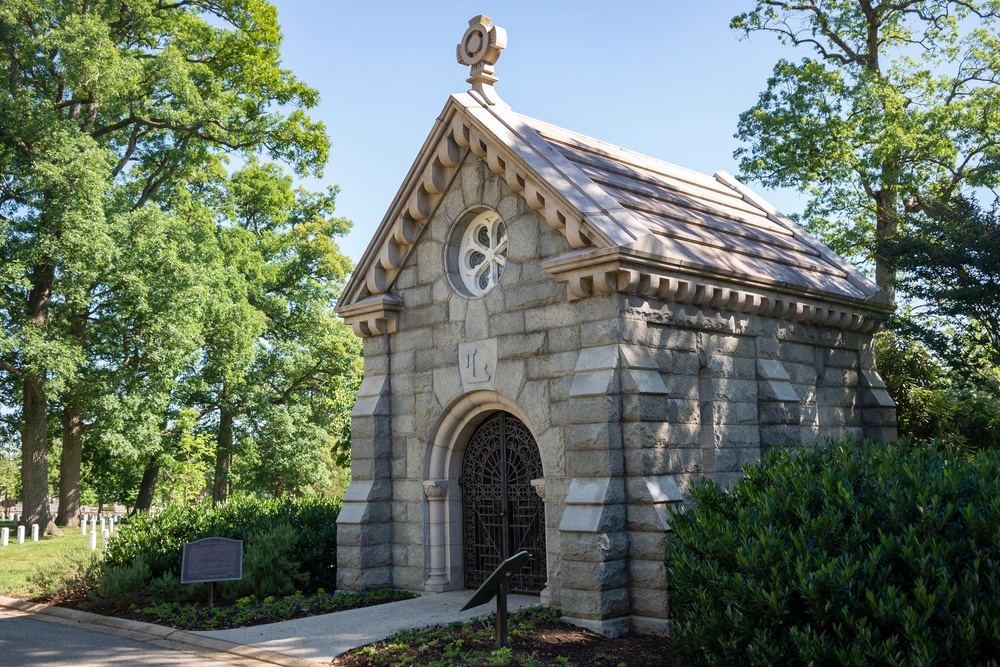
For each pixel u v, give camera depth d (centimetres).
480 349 1314
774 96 2848
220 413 4147
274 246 4291
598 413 1118
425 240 1428
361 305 1465
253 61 3572
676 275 1190
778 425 1323
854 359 1609
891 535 786
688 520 1023
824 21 2881
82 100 3117
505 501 1321
